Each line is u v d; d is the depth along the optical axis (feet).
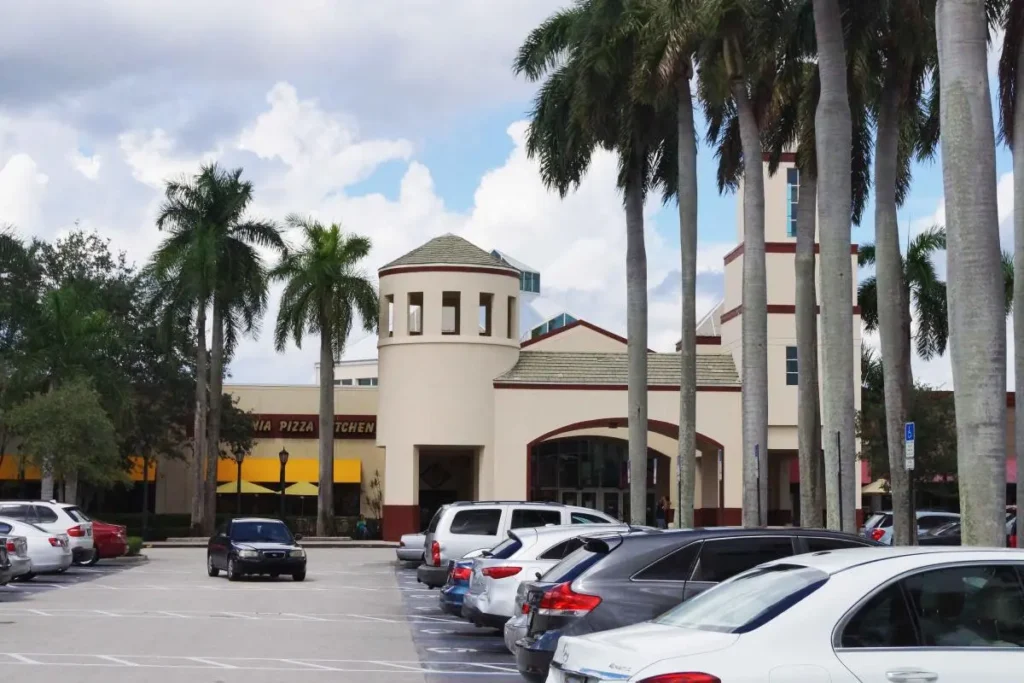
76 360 180.75
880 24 87.56
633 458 116.98
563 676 27.14
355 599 93.30
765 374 95.14
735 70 95.04
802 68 97.40
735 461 175.73
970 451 51.39
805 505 98.37
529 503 80.74
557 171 120.67
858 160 105.40
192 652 59.31
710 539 40.91
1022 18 74.74
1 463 189.78
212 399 193.16
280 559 110.83
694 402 105.09
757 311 95.45
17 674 50.49
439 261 178.29
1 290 199.41
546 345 184.03
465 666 55.52
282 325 193.36
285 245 197.77
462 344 176.55
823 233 77.05
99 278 222.48
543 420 175.52
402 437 177.37
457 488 208.33
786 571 27.07
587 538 42.73
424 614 81.51
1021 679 24.47
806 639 24.40
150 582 108.99
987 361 51.47
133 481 221.66
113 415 183.83
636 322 118.11
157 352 212.64
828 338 76.54
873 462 154.81
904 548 27.76
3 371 174.70
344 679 50.72
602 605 39.70
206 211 198.18
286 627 72.18
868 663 24.12
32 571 104.58
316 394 230.89
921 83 92.68
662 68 98.53
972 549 26.86
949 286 52.95
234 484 223.92
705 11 92.38
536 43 120.47
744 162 98.02
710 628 25.66
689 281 105.70
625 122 113.80
